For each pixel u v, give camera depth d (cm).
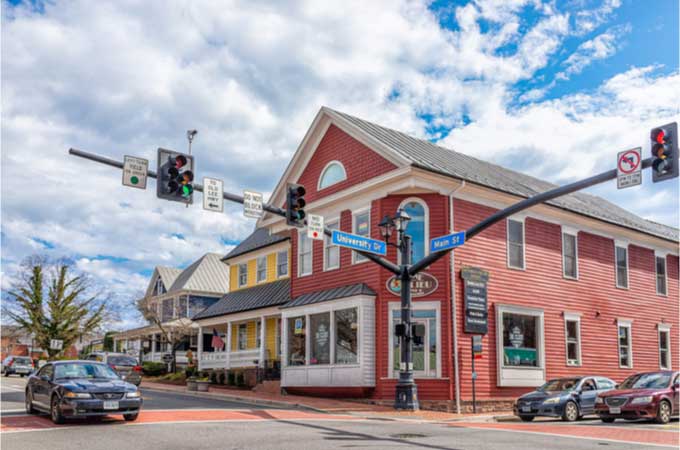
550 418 2170
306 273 2805
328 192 2711
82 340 6212
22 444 1147
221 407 2002
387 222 2066
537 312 2636
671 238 3425
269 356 3362
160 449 1103
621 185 1488
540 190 2972
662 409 1772
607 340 2969
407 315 2047
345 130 2641
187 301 5091
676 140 1377
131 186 1513
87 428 1377
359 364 2336
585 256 2966
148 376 4328
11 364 4616
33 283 5934
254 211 1720
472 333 2358
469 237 1814
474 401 2189
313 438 1273
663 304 3366
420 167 2291
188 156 1562
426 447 1180
